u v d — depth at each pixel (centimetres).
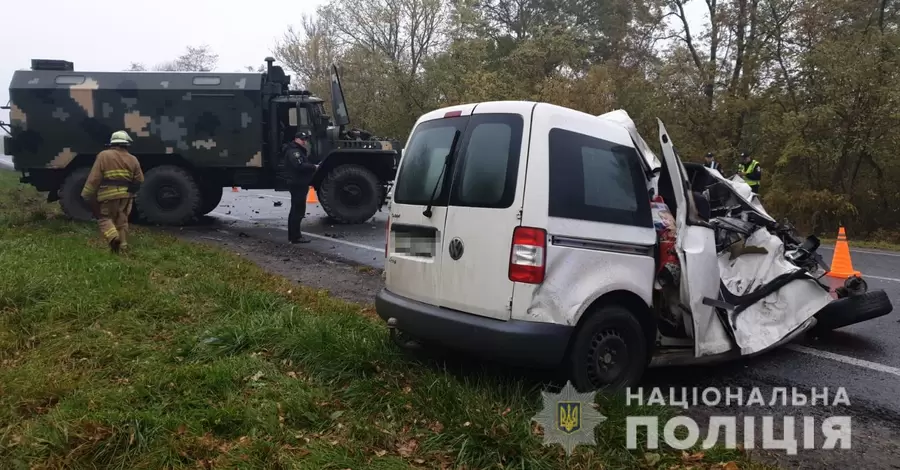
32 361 388
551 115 359
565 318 340
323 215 1366
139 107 1089
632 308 389
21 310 470
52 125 1072
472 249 358
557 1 3234
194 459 284
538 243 337
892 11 1853
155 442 291
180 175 1102
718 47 2030
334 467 277
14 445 286
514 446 291
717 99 1958
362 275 733
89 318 466
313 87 3045
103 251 720
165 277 615
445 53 2581
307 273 736
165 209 1109
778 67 1867
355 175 1183
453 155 383
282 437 304
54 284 520
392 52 2911
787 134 1745
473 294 356
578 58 2416
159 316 482
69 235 852
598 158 377
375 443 305
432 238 385
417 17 2853
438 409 329
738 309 453
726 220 508
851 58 1630
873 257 1079
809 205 1714
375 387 359
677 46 2067
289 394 347
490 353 343
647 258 390
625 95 2008
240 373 368
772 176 1800
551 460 290
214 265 697
